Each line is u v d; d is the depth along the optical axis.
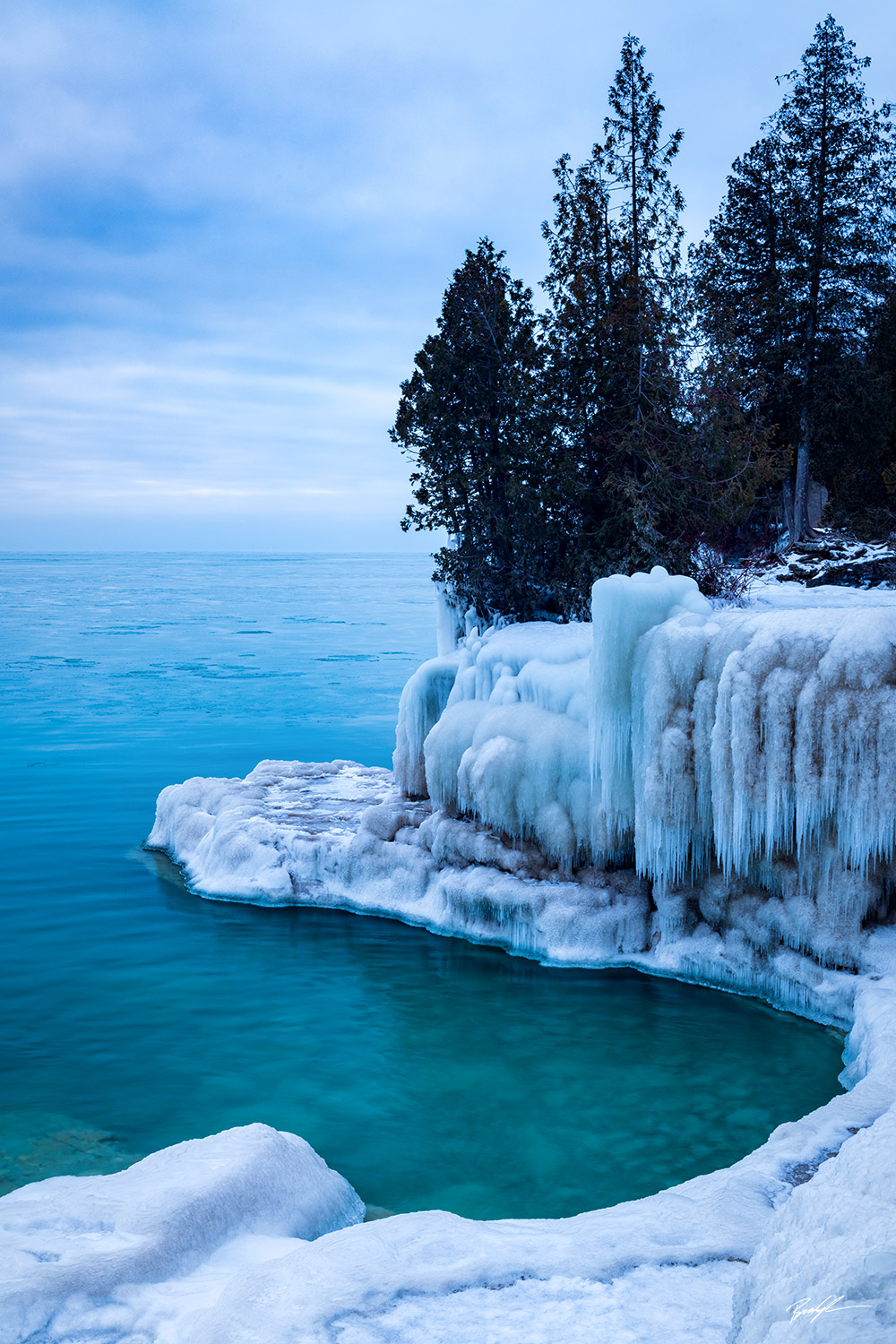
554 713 12.41
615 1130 7.80
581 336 18.14
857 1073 7.96
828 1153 5.91
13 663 46.38
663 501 17.03
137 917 13.23
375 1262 4.43
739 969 10.37
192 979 11.20
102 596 103.56
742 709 9.62
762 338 30.48
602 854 11.71
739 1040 9.30
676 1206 5.27
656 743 10.57
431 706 14.88
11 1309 4.16
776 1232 3.08
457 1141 7.70
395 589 123.25
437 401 16.94
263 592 112.94
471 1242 4.78
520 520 16.52
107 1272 4.50
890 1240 2.59
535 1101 8.32
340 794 16.73
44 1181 6.22
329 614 78.94
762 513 31.69
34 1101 8.41
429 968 11.38
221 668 44.81
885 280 31.08
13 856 16.17
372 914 13.17
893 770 8.88
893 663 8.98
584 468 17.77
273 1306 4.04
